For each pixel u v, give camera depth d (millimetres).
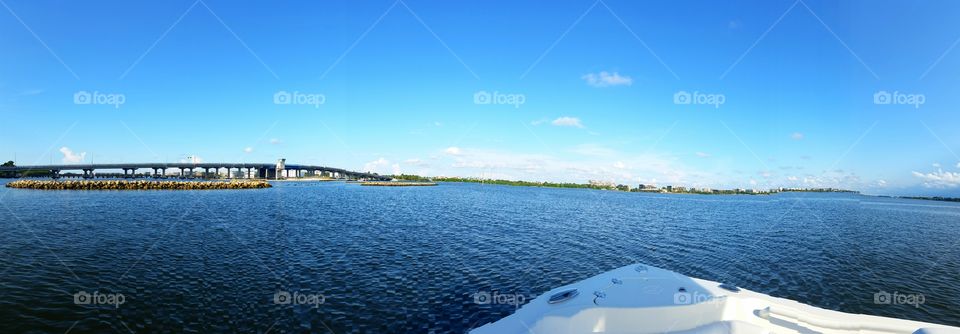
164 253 25516
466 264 24641
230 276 20594
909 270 26109
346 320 15289
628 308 12156
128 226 36625
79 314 15039
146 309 15734
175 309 15836
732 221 56875
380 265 23781
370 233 36125
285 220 44562
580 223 48406
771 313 12422
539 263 25656
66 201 60969
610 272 15352
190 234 33094
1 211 46906
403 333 14312
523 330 11172
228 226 38500
